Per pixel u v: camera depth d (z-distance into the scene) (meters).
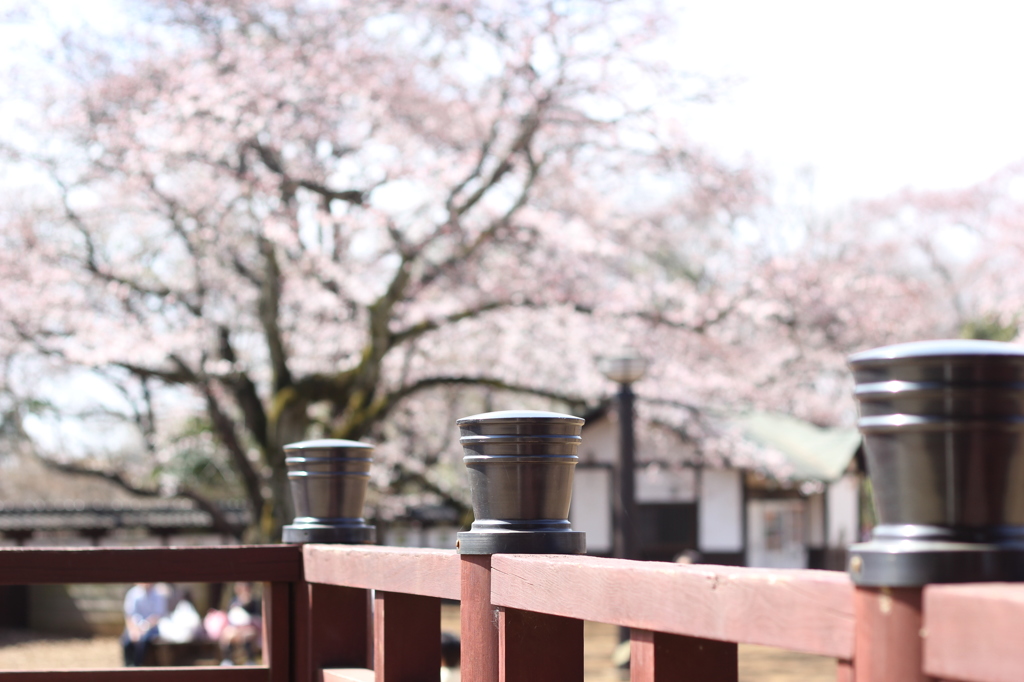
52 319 12.85
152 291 13.46
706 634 1.19
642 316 14.23
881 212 29.11
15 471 26.95
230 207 12.80
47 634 19.31
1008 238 23.16
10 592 20.06
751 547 23.56
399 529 21.72
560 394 15.76
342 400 13.10
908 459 1.00
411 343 14.21
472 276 12.82
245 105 11.82
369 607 2.65
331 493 2.66
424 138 13.27
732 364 15.88
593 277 14.18
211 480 21.06
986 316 21.62
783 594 1.09
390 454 17.25
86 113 12.27
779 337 16.19
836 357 16.59
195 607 18.55
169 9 12.18
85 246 14.05
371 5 12.38
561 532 1.72
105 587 19.56
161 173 12.74
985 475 0.97
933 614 0.92
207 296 14.84
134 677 2.63
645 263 19.11
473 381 14.04
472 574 1.74
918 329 17.69
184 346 13.04
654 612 1.28
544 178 13.66
